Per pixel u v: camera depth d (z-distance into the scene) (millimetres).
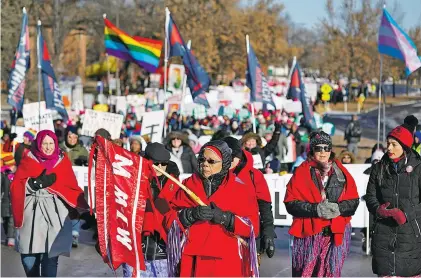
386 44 21062
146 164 8227
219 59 84250
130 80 86000
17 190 10477
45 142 10477
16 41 52188
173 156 16281
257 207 8164
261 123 34438
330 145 9680
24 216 10508
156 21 76438
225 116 39531
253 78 22484
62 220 10539
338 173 9727
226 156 8047
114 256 7945
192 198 8055
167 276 8930
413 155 9609
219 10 84250
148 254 8828
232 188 8031
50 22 64750
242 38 86250
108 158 8133
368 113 67875
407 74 20844
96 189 8094
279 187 15375
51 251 10430
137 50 24172
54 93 22516
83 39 85875
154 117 21781
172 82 49531
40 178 10414
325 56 96250
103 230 8023
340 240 9602
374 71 84812
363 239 15477
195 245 8008
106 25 24312
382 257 9625
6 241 16188
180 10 79688
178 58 71375
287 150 26609
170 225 8133
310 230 9672
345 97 72062
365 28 85250
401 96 86625
